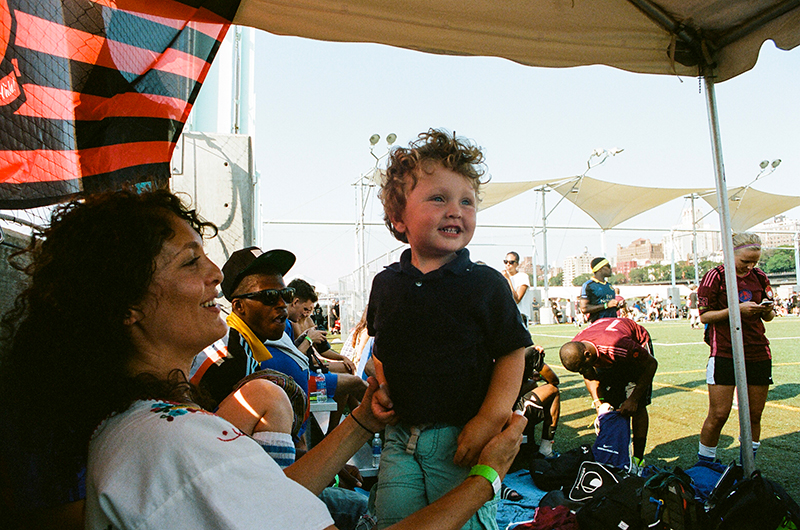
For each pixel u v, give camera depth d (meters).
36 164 1.53
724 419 3.73
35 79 1.54
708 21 2.88
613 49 2.91
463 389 1.36
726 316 3.65
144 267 0.86
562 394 7.57
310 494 0.80
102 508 0.73
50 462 0.92
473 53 2.84
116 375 0.85
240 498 0.73
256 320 2.36
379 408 1.26
